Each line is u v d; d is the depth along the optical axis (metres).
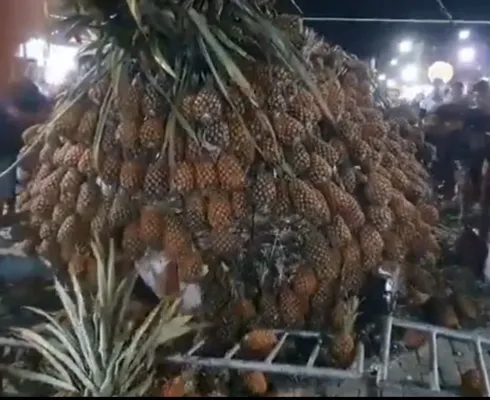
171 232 1.55
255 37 1.60
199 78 1.59
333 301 1.58
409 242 1.72
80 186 1.68
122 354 1.32
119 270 1.61
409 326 1.56
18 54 2.04
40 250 1.79
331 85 1.72
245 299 1.56
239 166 1.54
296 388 1.31
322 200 1.56
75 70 1.81
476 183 2.38
